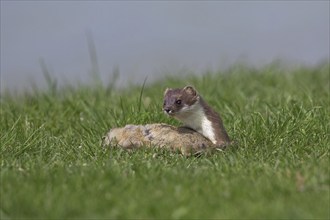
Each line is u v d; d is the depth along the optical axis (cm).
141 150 2881
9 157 2803
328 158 2689
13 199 2228
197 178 2450
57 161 2756
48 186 2352
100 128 3244
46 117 3531
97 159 2788
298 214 2125
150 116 3278
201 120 2975
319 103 3462
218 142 2927
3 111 3597
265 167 2577
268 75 4381
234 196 2267
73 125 3409
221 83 4212
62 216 2139
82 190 2330
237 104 3616
